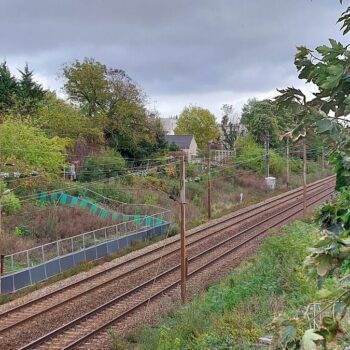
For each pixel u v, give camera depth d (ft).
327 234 7.63
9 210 104.73
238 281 65.67
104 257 96.89
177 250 97.96
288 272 58.95
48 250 94.68
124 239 104.83
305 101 9.25
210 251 96.43
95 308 63.82
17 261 87.04
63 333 55.57
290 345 6.89
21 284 77.46
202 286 73.36
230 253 94.32
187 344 43.47
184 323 49.52
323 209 8.96
